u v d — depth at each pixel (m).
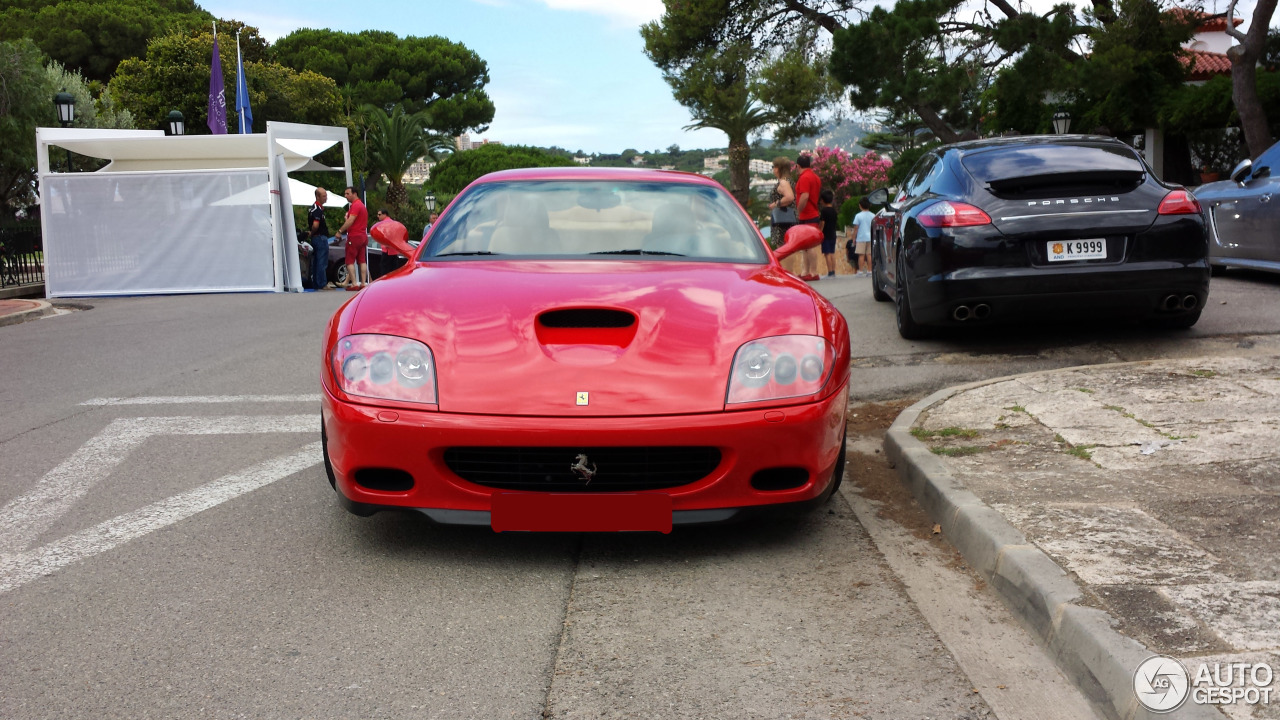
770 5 29.09
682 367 3.06
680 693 2.30
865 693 2.29
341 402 3.09
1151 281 5.80
